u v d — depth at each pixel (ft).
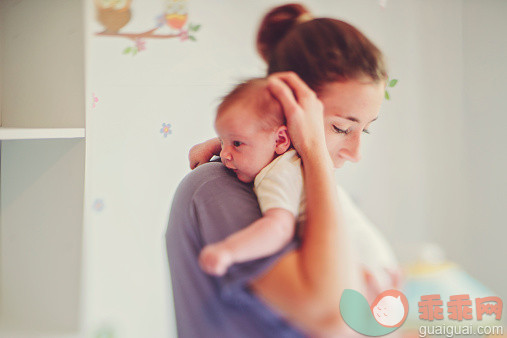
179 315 3.76
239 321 3.55
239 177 3.63
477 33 3.73
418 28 3.70
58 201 3.05
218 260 3.50
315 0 3.67
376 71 3.66
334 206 3.56
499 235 3.83
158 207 3.82
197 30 3.74
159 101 3.79
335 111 3.63
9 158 3.20
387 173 3.73
